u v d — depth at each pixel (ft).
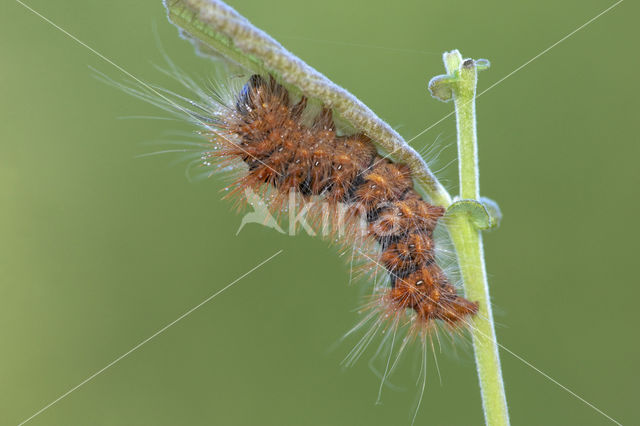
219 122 0.90
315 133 0.89
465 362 0.97
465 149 0.87
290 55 0.85
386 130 0.86
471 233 0.87
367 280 0.92
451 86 0.87
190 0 0.84
